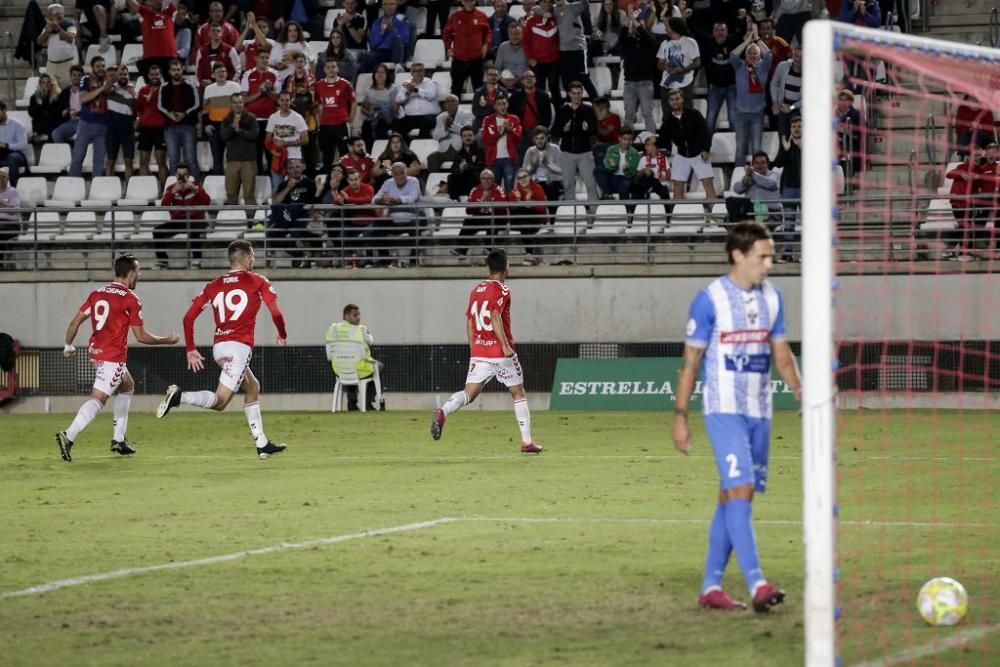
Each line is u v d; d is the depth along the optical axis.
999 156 59.81
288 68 73.81
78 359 67.50
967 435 49.09
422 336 65.94
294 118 70.25
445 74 77.94
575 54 71.38
